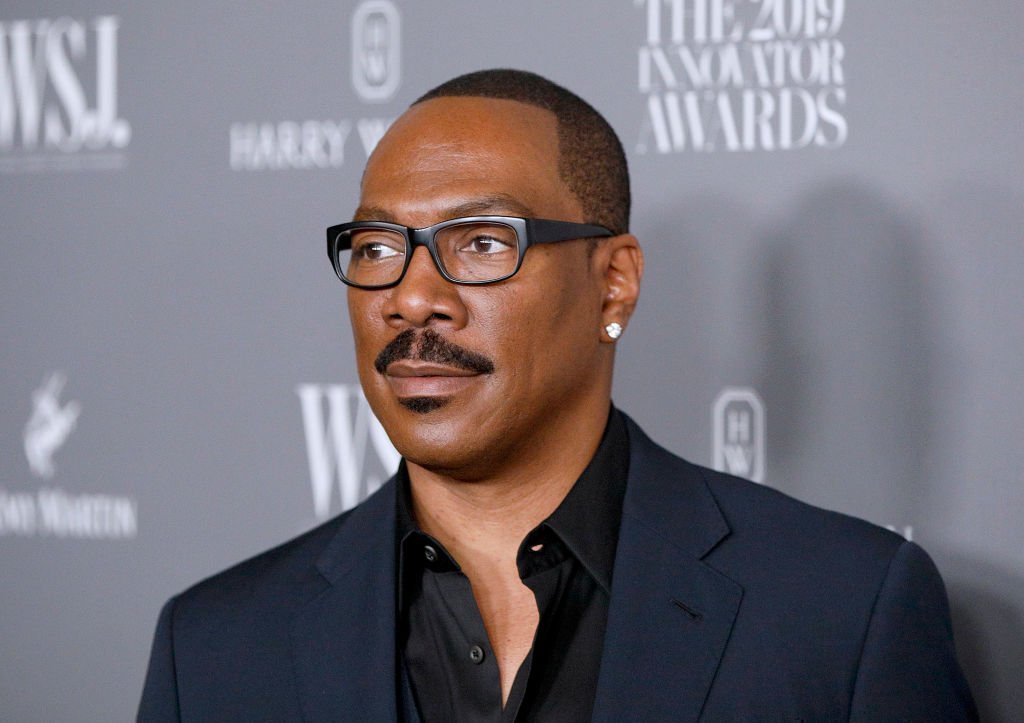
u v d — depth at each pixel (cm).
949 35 594
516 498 399
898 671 381
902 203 597
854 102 605
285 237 684
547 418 391
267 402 683
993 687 580
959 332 588
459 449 372
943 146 593
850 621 388
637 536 404
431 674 397
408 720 392
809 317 609
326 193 679
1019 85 584
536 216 381
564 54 646
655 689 375
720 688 378
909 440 594
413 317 365
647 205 632
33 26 712
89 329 706
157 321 698
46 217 712
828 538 412
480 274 373
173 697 427
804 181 612
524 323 374
